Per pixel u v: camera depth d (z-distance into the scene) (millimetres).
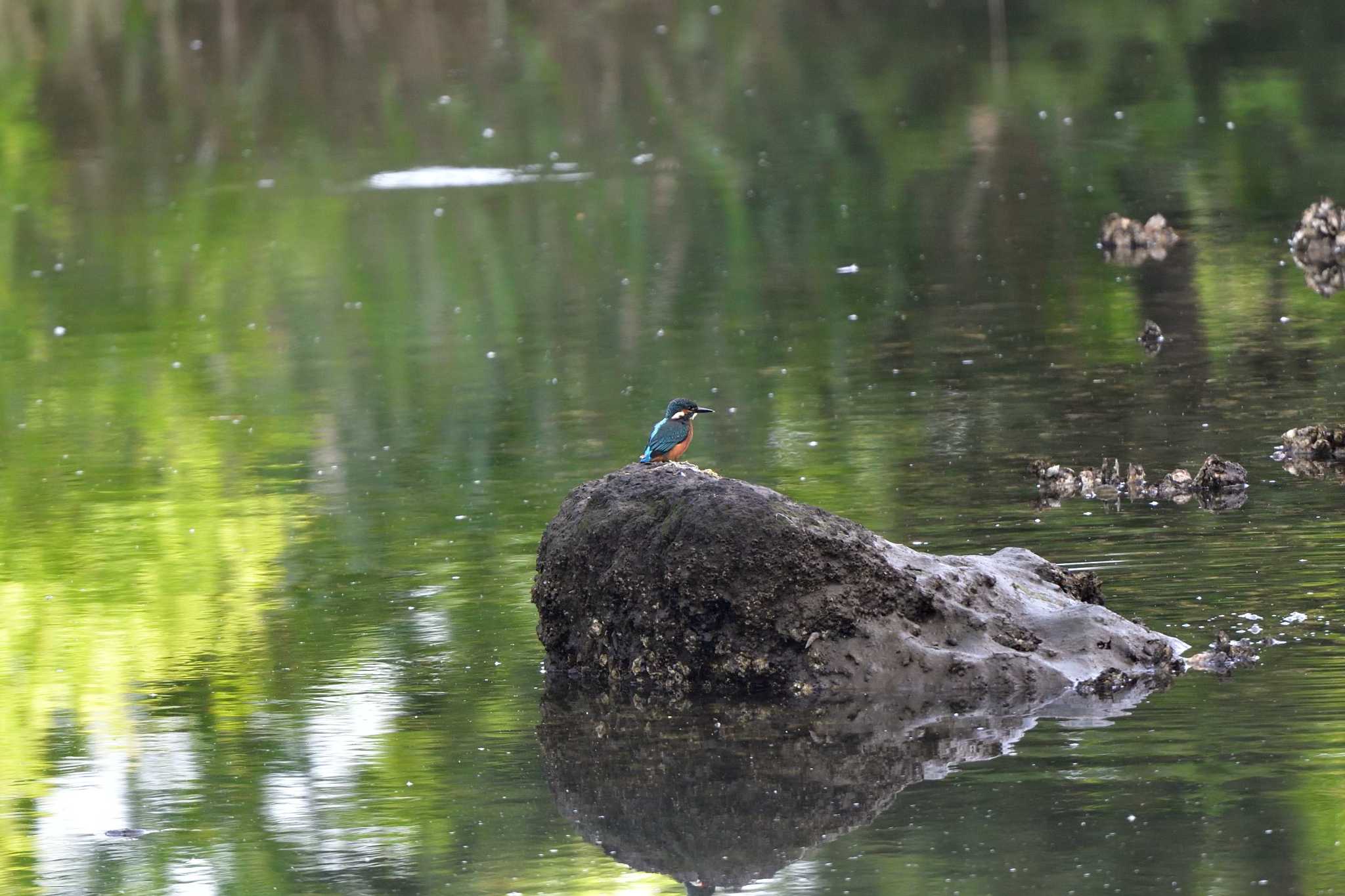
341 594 13711
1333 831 8469
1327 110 36281
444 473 17578
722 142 38125
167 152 40500
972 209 30500
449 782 9891
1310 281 23547
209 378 23016
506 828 9211
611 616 11703
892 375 20344
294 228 32875
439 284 28141
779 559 11305
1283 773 9180
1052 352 20844
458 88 45031
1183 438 16656
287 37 49469
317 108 43875
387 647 12375
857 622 11250
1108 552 13141
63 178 38500
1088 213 29516
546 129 40812
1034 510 14484
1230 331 21156
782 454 17109
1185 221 28375
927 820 8969
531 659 12078
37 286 29578
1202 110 37406
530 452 18188
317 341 24953
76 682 11930
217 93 45219
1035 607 11539
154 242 32344
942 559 11805
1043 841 8594
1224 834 8508
